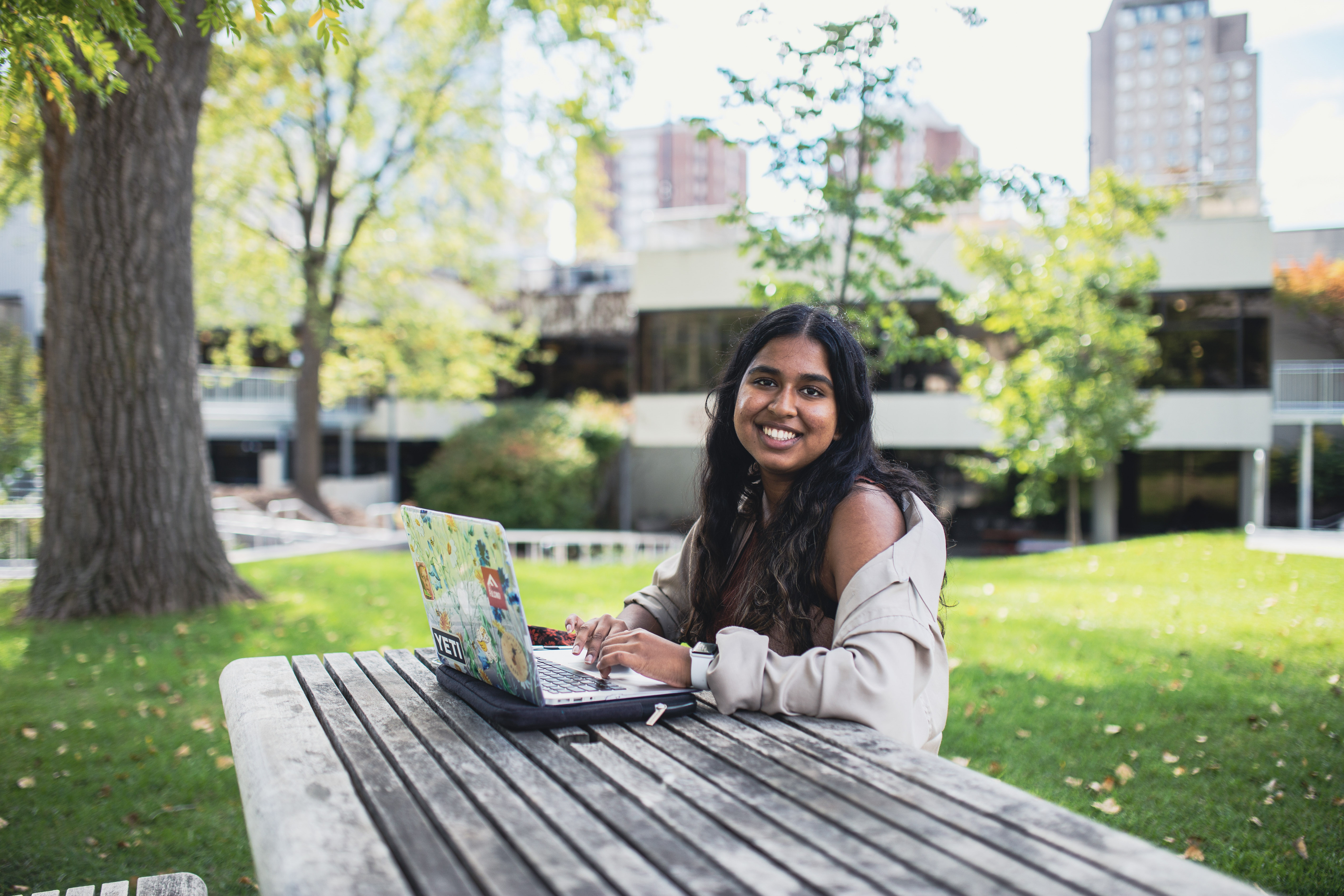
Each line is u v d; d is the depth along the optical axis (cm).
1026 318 1421
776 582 179
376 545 1445
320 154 1838
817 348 187
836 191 859
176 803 371
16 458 1302
